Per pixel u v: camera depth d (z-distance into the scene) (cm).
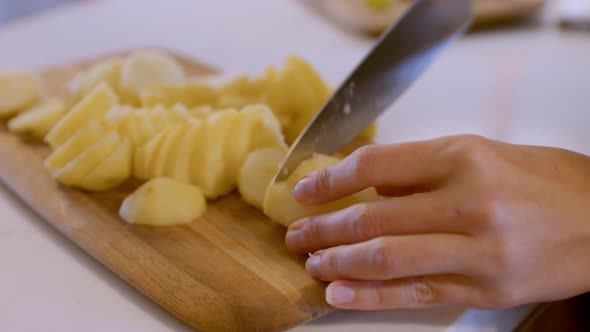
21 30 95
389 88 59
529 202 46
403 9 93
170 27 96
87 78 69
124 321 50
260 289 50
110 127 59
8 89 67
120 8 104
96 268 53
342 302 48
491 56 83
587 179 48
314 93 62
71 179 58
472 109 71
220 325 49
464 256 46
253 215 56
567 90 74
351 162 49
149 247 53
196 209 56
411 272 47
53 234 56
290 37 91
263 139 58
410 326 50
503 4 89
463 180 47
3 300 51
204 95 65
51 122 64
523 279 47
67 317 50
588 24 88
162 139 58
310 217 51
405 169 48
